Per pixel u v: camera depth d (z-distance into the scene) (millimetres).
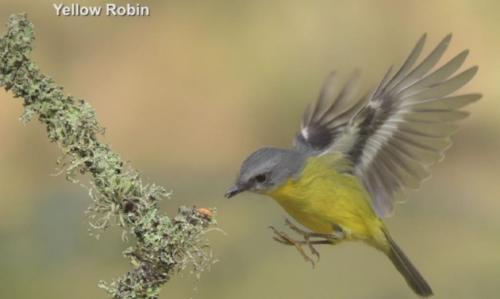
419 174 7383
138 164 17328
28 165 16734
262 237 13836
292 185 7555
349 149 7656
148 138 18188
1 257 13000
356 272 13242
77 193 14367
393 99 7305
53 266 13070
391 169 7488
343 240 7723
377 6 19422
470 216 15445
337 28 19328
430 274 13430
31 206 14492
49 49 18750
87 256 13156
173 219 5406
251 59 19266
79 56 18891
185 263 5367
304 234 7719
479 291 12992
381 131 7465
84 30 19078
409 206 15516
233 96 18969
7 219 14211
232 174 16969
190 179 16422
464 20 19438
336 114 8102
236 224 14180
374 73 18984
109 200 5324
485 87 18969
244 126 18656
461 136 18266
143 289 5320
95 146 5402
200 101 18859
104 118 18266
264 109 18781
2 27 18359
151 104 18656
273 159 7520
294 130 18562
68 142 5379
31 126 17188
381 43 19203
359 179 7664
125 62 19000
